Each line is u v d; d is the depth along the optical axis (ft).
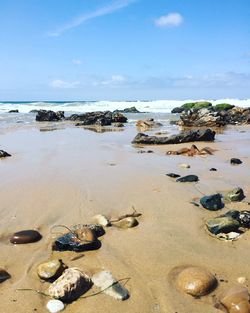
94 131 12.25
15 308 2.20
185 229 3.27
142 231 3.23
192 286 2.37
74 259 2.75
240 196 4.04
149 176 5.02
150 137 8.95
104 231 3.23
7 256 2.80
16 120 17.49
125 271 2.60
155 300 2.29
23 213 3.65
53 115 17.49
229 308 2.19
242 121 16.08
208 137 9.39
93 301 2.27
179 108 24.63
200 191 4.34
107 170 5.43
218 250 2.90
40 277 2.49
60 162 6.11
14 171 5.43
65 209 3.75
